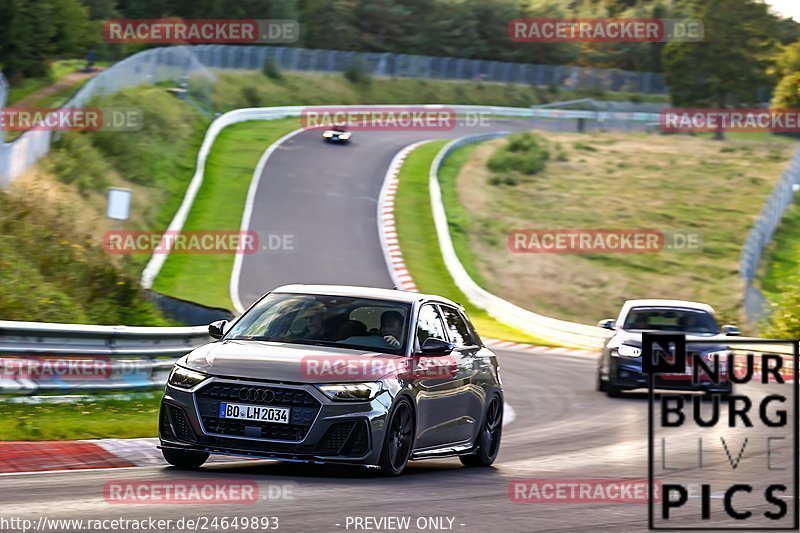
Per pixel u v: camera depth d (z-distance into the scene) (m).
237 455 30.03
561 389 74.88
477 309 142.00
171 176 169.25
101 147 148.00
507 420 57.47
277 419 29.91
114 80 172.62
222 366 30.70
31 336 45.31
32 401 44.47
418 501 27.42
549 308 153.75
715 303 160.12
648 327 71.81
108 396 48.75
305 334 33.31
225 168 189.88
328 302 34.62
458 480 33.03
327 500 26.50
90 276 71.06
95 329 48.28
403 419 32.38
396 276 150.62
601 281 163.88
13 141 98.56
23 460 31.78
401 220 178.75
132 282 73.00
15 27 190.25
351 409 30.30
